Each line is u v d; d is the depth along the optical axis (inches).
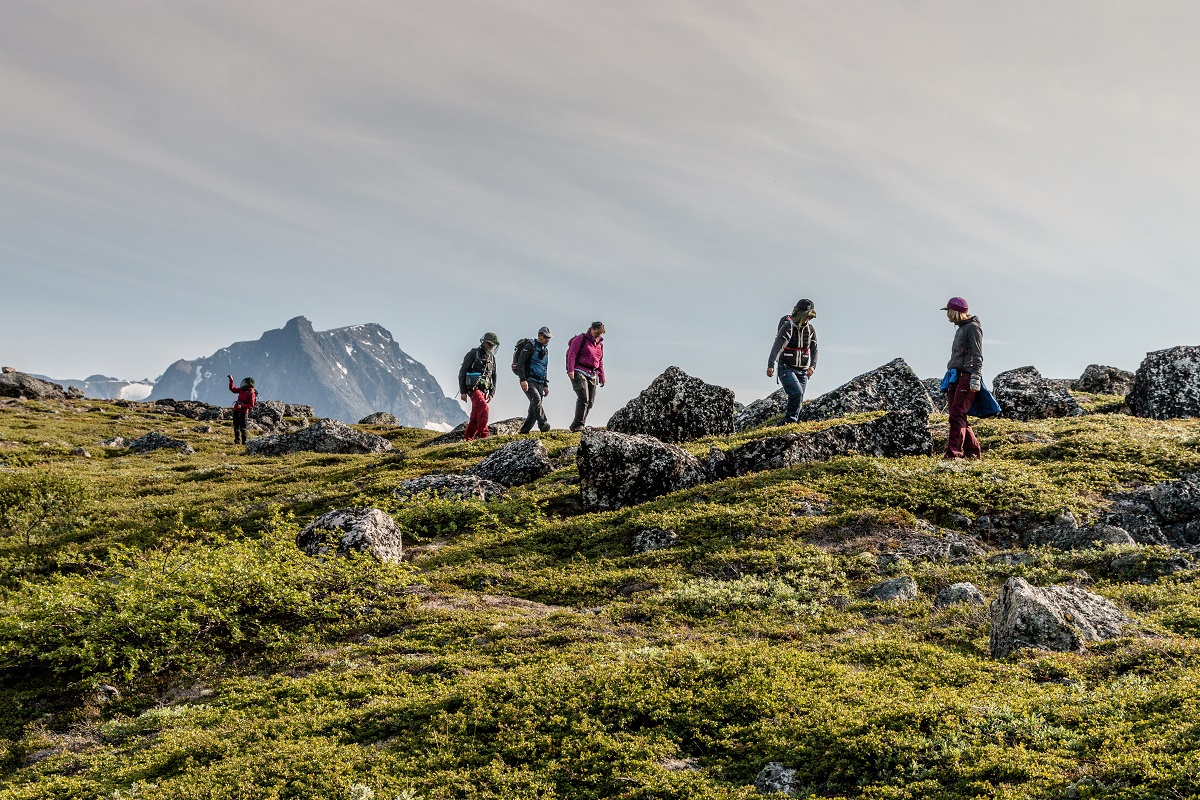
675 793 330.6
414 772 370.9
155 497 1149.7
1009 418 1159.0
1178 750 297.1
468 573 692.1
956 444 812.6
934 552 631.2
